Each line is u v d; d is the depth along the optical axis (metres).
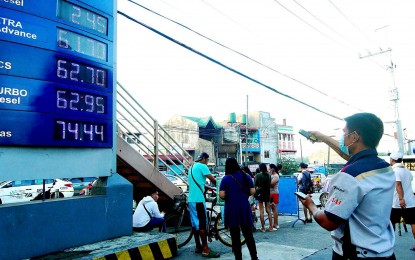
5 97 4.17
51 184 11.59
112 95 5.55
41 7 4.62
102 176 5.40
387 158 17.02
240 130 40.50
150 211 6.27
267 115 44.72
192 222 5.82
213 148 37.00
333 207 1.84
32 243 4.33
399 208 5.84
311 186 9.26
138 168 7.25
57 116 4.66
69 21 4.95
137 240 5.22
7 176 4.19
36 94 4.46
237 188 4.91
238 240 4.81
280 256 5.45
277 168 9.05
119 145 6.88
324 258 5.30
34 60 4.48
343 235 1.90
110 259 4.44
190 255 5.67
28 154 4.42
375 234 1.83
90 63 5.20
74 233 4.82
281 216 10.41
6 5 4.28
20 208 4.27
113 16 5.75
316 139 2.74
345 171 1.89
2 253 4.04
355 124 2.03
